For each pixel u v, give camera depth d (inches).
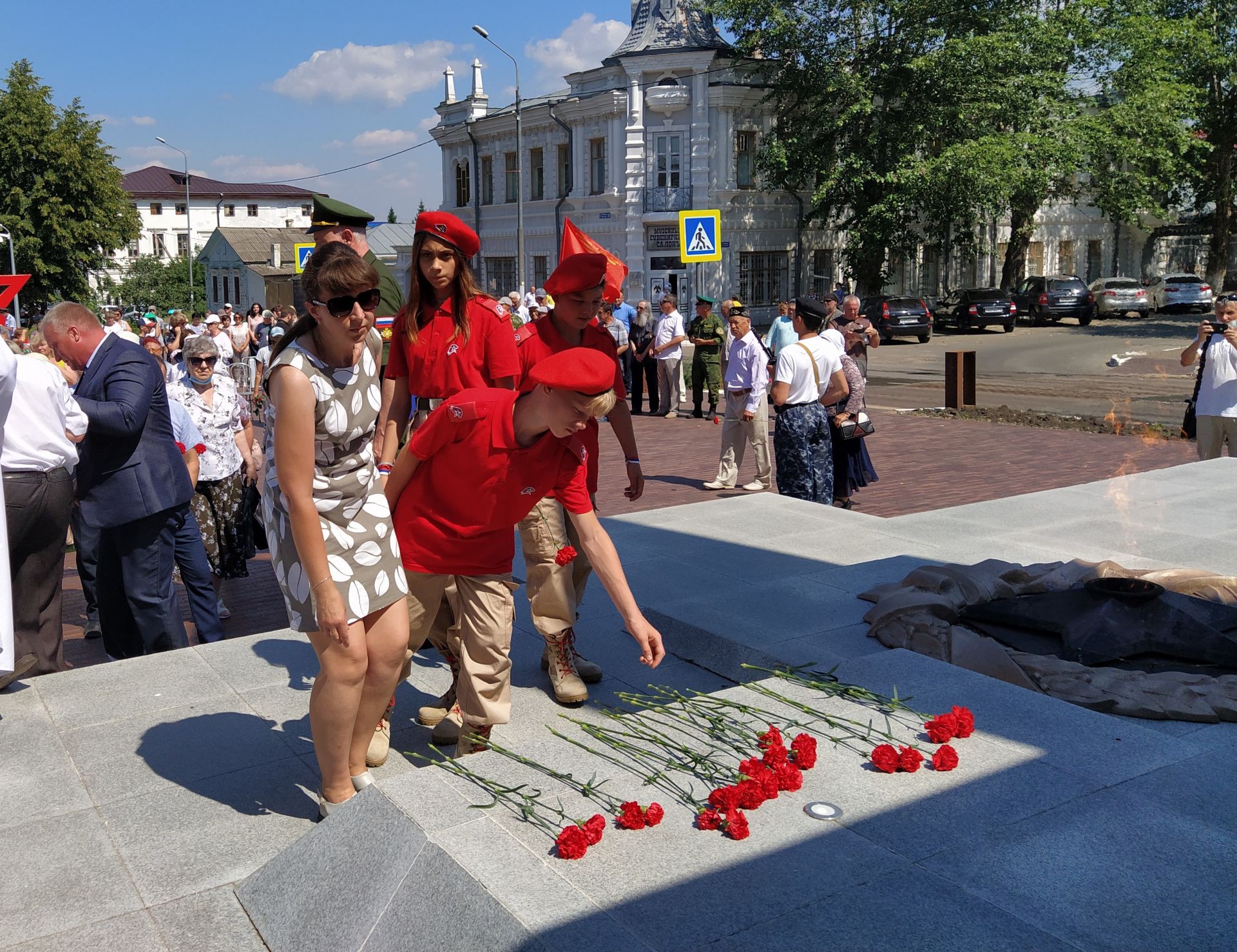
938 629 165.9
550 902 92.0
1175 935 88.7
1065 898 93.9
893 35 1326.3
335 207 187.6
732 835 103.0
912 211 1354.6
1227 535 243.0
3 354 167.8
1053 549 233.8
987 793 113.1
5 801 139.8
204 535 267.1
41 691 177.9
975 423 610.2
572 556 137.4
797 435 313.4
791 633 179.6
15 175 1952.5
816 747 120.3
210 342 267.0
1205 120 1555.1
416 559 137.2
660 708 136.9
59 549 195.5
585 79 1482.5
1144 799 112.2
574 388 115.6
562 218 1560.0
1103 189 1422.2
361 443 122.8
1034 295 1454.2
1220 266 1659.7
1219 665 158.9
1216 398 355.9
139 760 151.6
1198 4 1552.7
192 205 3528.5
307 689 177.8
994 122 1331.2
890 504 387.9
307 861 112.6
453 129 1769.2
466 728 141.9
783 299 1503.4
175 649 217.6
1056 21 1341.0
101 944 109.4
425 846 102.3
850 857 100.0
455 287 156.8
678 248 1424.7
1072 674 150.4
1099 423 594.2
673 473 472.1
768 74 1396.4
